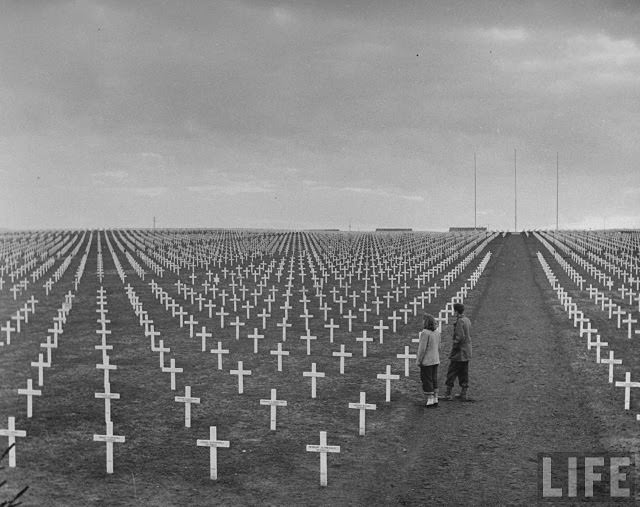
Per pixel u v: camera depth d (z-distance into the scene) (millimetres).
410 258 75188
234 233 125250
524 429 17828
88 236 112375
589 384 22328
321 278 57375
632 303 41938
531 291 47094
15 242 96000
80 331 33688
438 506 13195
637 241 94250
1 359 27094
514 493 13750
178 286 49500
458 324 20859
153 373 24562
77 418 18953
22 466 15148
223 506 13125
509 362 25766
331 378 23844
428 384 19906
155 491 13805
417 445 16719
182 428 18062
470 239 101250
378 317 38406
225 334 32969
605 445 16469
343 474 14867
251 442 16969
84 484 14141
